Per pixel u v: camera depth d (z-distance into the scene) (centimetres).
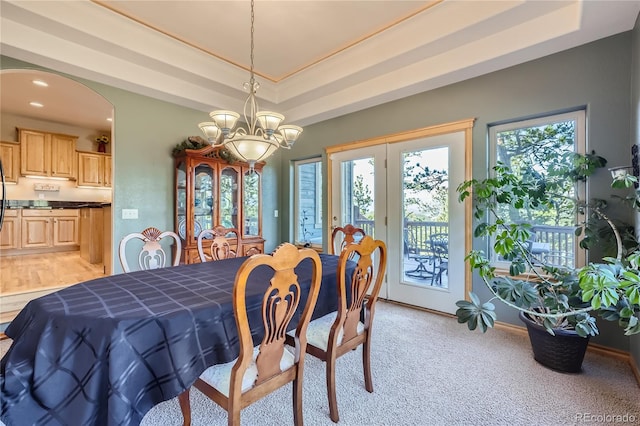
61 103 463
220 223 372
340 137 399
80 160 609
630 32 211
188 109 370
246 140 187
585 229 219
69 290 149
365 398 174
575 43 227
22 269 456
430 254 321
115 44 261
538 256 261
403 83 304
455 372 201
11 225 566
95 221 512
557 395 175
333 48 299
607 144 220
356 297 166
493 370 203
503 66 262
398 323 287
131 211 323
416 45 266
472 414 160
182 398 145
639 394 175
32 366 109
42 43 243
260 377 125
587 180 229
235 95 375
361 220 382
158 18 254
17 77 359
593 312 217
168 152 352
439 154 312
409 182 336
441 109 307
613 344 219
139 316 113
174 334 114
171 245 353
